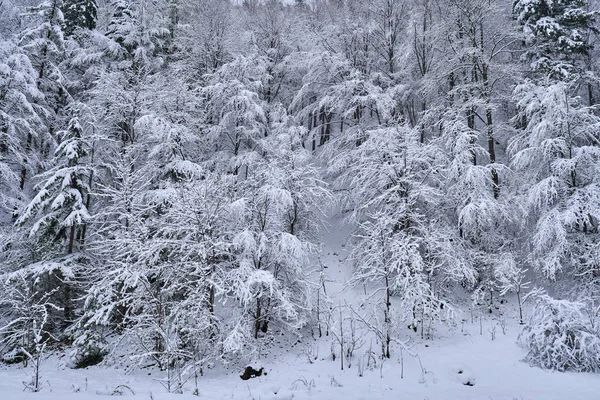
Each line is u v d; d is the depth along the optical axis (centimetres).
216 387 792
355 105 1758
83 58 1831
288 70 2231
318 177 1433
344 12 2073
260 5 2736
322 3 2675
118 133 1656
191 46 2180
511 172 1367
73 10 2048
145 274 993
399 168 1260
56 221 1277
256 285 1091
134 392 722
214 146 1795
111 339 1175
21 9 2025
